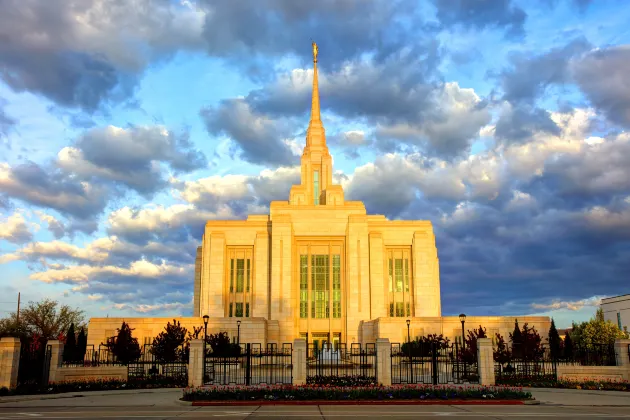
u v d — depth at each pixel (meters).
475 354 55.97
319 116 117.88
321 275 97.31
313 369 53.41
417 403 31.81
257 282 96.06
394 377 48.62
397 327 83.25
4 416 25.73
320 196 111.12
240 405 31.31
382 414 26.73
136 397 36.34
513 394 32.97
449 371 56.69
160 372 56.56
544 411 28.12
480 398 32.81
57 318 106.31
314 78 121.44
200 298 99.25
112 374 45.53
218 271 96.06
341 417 25.47
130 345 59.78
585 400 33.88
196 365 38.94
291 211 98.75
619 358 45.28
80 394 38.56
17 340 40.00
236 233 98.94
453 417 25.45
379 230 100.75
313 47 123.25
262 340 82.31
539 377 47.47
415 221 101.12
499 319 84.06
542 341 82.62
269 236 98.56
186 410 28.70
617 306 109.50
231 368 58.50
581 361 59.34
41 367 41.53
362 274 94.56
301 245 98.38
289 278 93.50
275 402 31.73
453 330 83.50
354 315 93.00
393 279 99.38
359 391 33.16
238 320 75.25
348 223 96.88
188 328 82.56
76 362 58.47
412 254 99.50
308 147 115.44
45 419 24.61
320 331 94.94
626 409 29.20
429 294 96.69
